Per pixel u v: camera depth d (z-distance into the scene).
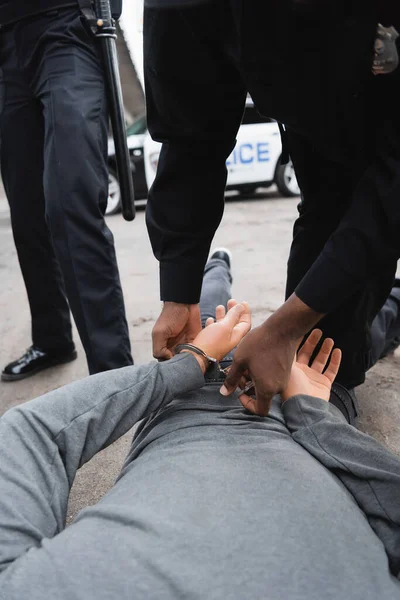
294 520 0.87
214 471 0.97
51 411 1.05
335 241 1.01
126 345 1.92
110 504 0.93
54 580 0.78
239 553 0.81
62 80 1.76
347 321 1.56
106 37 1.78
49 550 0.83
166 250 1.44
